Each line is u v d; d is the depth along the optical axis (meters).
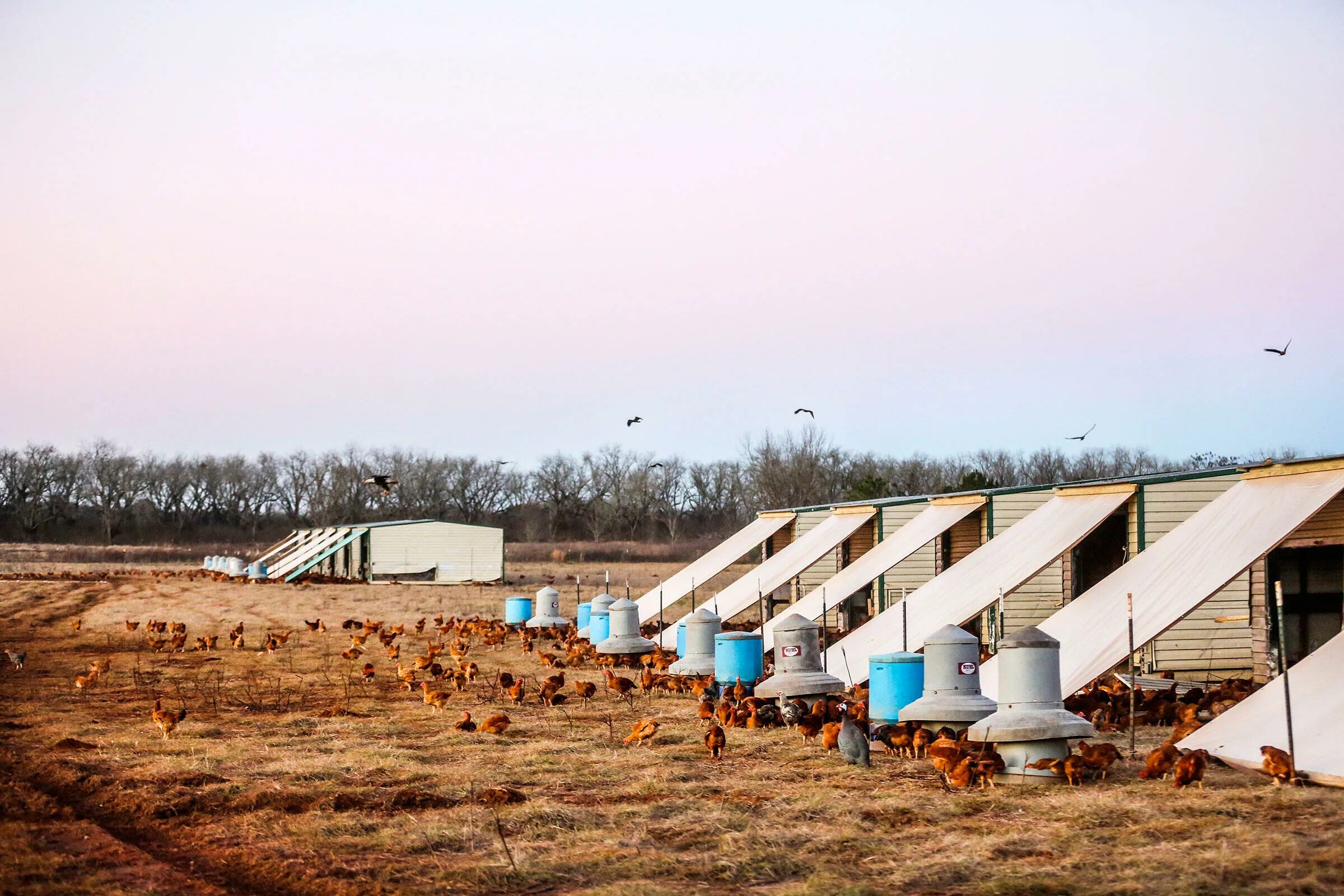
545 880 9.07
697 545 97.81
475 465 124.12
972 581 21.69
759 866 9.30
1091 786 12.02
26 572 67.56
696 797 12.11
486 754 15.13
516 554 90.88
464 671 23.47
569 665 27.94
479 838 10.35
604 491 116.56
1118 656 15.49
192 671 26.33
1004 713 12.69
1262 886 8.19
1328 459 16.98
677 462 117.62
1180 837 9.69
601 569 74.56
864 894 8.40
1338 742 11.67
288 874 9.31
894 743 14.50
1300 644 18.84
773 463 91.00
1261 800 10.80
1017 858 9.28
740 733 16.56
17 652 26.94
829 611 34.84
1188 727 14.03
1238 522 17.55
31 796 12.28
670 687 22.09
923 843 9.93
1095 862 9.00
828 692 17.86
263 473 129.00
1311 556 18.95
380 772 13.58
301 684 23.86
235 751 15.04
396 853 9.91
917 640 19.97
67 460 121.56
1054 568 26.64
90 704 20.34
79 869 9.48
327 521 115.19
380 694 22.11
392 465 123.44
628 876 9.14
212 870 9.59
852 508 32.78
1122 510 23.81
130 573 70.38
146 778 13.05
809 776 13.28
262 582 60.38
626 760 14.38
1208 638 22.27
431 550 62.91
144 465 123.94
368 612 45.78
